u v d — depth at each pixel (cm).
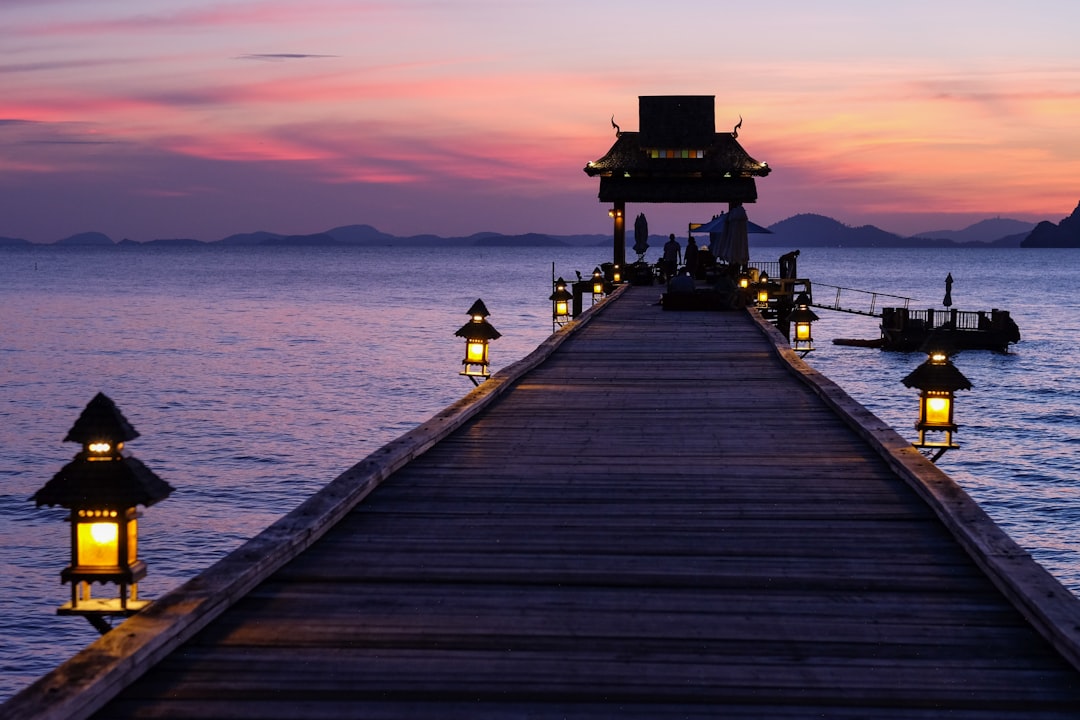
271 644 466
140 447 3353
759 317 2270
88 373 5178
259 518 2520
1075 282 17062
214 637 473
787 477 805
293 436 3566
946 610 515
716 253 3312
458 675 436
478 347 1512
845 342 6575
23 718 360
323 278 17588
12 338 6844
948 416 1020
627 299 3072
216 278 17188
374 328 7744
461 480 795
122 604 525
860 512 700
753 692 422
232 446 3388
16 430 3625
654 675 438
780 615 510
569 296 3353
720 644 472
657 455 891
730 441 954
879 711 405
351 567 579
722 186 4159
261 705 406
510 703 412
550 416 1093
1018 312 9944
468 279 17500
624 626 495
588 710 406
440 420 995
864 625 495
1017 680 432
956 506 664
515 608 518
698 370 1487
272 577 562
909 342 6138
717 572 577
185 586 505
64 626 1883
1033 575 527
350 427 3747
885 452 854
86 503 512
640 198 4169
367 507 710
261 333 7300
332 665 444
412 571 574
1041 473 3020
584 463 858
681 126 4238
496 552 611
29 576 2117
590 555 608
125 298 11338
